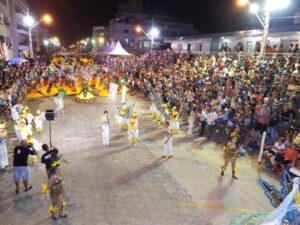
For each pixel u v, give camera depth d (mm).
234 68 20406
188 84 19547
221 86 18000
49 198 8086
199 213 7676
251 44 29391
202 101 16188
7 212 7414
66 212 7473
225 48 28922
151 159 11234
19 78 22578
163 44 52656
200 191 8836
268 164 10844
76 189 8648
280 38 25312
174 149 12477
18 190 8297
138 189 8805
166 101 19125
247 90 16062
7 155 10695
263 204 8227
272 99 13914
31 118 13688
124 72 30500
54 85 23938
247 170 10547
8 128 14680
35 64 33219
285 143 10711
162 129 15352
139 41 58031
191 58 28609
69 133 14055
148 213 7570
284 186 6547
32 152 8297
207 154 11977
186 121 16922
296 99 13461
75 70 30062
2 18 35656
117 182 9203
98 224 7035
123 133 14344
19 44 48156
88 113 18219
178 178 9656
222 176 9938
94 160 10906
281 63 18938
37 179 9195
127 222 7152
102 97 23953
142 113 18750
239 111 13695
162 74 24859
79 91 24859
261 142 11391
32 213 7398
